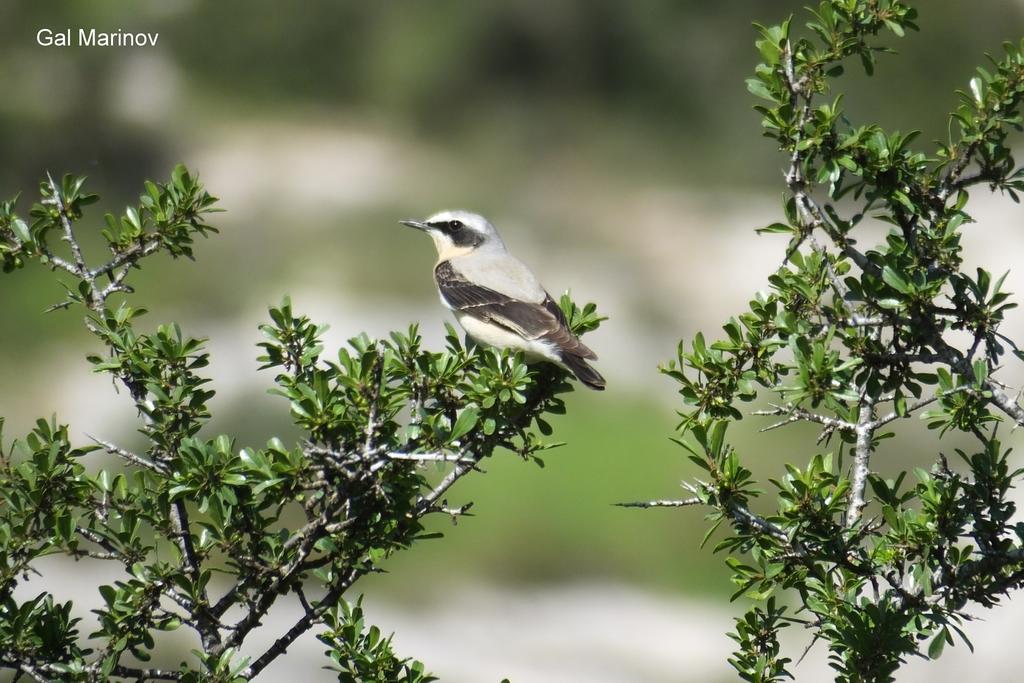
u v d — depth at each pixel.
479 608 18.12
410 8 41.16
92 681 5.19
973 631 14.71
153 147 36.47
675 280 32.84
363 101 41.16
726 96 40.47
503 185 38.16
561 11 40.25
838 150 5.69
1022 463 17.89
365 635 5.55
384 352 5.81
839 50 5.73
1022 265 26.67
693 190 39.12
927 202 5.84
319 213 33.69
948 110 36.56
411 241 32.00
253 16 40.06
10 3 36.34
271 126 39.25
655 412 23.77
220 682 5.07
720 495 5.32
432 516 19.61
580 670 16.72
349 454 5.17
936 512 5.43
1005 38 36.78
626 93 41.06
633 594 18.64
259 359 5.81
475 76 41.22
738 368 5.77
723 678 16.72
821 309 5.77
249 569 5.38
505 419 5.98
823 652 15.29
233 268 29.75
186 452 5.36
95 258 29.45
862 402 5.59
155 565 5.27
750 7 40.66
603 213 36.91
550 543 19.28
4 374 24.80
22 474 5.57
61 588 16.28
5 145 34.19
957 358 5.54
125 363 5.87
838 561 5.37
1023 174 5.89
